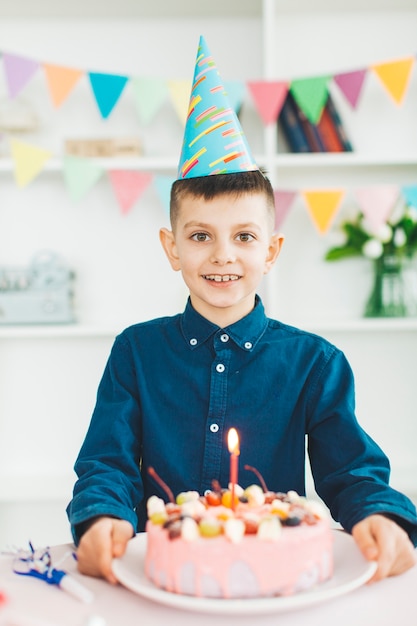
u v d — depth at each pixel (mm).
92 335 2340
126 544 812
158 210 2357
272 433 1095
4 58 2002
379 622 667
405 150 2307
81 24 2311
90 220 2365
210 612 685
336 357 1128
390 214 2287
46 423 2410
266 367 1116
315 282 2354
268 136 2062
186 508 741
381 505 835
